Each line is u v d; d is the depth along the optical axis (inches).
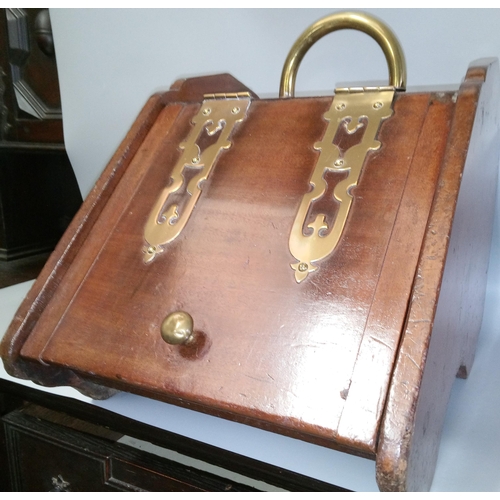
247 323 17.2
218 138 23.5
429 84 31.8
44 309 21.0
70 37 39.9
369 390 14.5
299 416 14.9
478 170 20.3
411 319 14.8
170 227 21.1
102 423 22.9
